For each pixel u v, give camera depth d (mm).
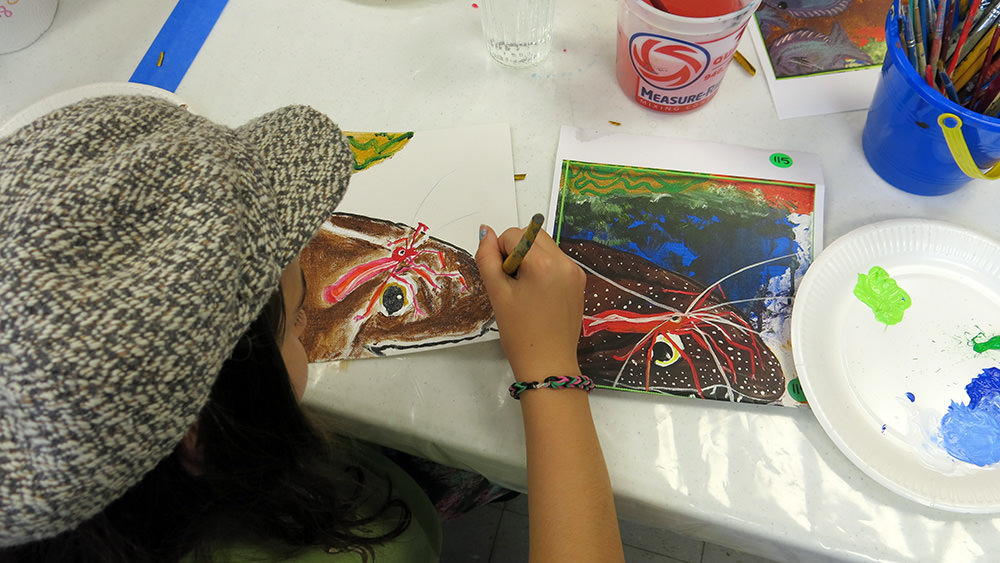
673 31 535
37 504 257
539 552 442
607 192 596
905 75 491
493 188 602
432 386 525
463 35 697
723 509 468
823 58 650
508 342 495
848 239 533
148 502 348
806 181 591
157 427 268
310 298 557
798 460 481
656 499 475
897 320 508
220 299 269
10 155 286
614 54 672
